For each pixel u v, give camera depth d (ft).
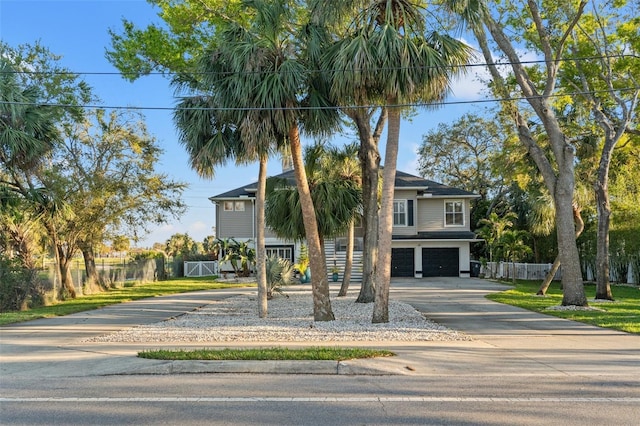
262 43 42.75
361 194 67.72
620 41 67.62
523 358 31.81
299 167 46.06
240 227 126.82
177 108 48.80
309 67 43.65
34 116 65.10
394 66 39.19
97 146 83.71
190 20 60.08
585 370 28.81
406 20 41.96
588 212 107.86
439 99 41.88
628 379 26.78
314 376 27.84
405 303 63.36
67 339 39.96
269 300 71.41
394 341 37.47
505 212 154.51
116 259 133.69
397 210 121.80
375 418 20.36
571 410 21.30
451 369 29.09
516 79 63.77
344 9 41.86
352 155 68.13
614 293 86.89
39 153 65.51
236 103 43.06
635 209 96.07
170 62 62.39
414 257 121.90
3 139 61.36
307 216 47.19
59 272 77.46
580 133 77.71
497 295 75.82
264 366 28.84
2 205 63.98
